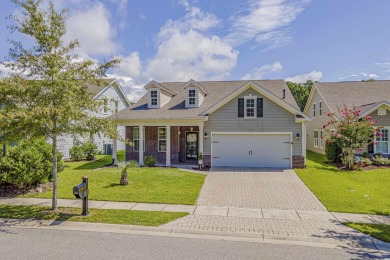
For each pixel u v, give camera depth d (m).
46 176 11.14
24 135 7.48
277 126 16.67
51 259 5.03
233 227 6.78
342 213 8.01
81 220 7.21
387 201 9.28
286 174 14.49
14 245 5.71
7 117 6.51
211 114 17.27
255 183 12.33
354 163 16.44
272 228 6.72
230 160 17.20
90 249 5.50
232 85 21.31
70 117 7.42
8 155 10.73
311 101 27.92
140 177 13.20
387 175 14.02
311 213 8.01
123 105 31.69
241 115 17.00
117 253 5.32
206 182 12.52
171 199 9.45
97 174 13.97
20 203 8.98
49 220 7.31
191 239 6.11
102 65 8.14
